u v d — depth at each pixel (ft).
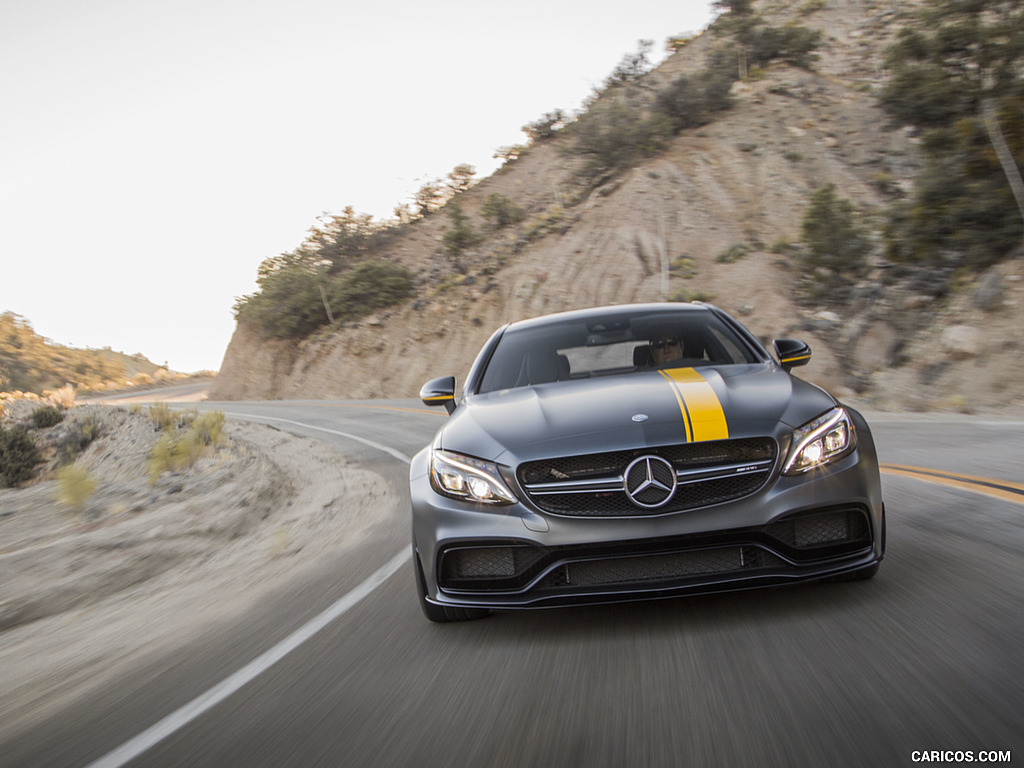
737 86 199.11
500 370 14.46
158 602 17.33
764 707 7.75
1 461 73.82
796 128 167.02
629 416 10.69
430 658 10.34
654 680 8.71
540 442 10.54
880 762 6.48
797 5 277.23
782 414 10.50
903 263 89.30
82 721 9.91
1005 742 6.61
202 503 29.73
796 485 10.00
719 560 10.03
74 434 81.87
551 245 147.13
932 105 91.81
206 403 135.54
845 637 9.40
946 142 83.30
